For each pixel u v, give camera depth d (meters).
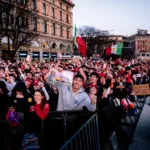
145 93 9.91
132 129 6.30
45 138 3.93
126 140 5.50
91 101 4.33
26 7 29.86
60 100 4.52
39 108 4.00
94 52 68.38
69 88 4.45
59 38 48.44
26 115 4.13
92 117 3.87
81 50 8.48
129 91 8.52
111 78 7.93
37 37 39.06
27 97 4.91
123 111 6.35
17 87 4.88
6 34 25.73
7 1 26.02
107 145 4.70
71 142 2.85
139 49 107.62
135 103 9.33
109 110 5.24
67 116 4.02
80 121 4.03
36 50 39.78
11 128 3.95
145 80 14.31
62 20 50.16
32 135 3.84
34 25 38.16
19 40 28.33
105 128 4.88
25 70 10.55
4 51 30.64
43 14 41.91
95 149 3.96
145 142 5.41
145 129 6.35
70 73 4.54
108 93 6.08
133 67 14.95
